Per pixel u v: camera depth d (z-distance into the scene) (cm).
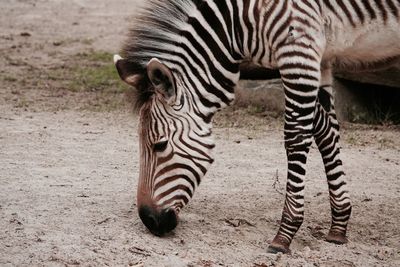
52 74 2252
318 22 953
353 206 1195
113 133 1630
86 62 2428
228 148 1527
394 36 993
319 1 954
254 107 1881
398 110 1841
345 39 986
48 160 1377
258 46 970
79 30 2923
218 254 947
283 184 1286
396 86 1716
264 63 984
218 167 1385
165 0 990
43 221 1012
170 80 952
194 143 977
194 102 980
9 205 1078
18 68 2327
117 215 1060
